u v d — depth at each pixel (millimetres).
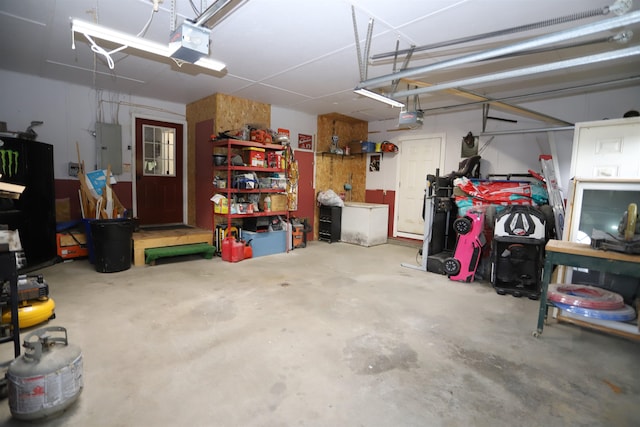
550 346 2533
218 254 5184
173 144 5863
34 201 4039
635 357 2389
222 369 2113
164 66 4086
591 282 3178
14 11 2834
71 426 1601
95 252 4086
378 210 6430
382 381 2033
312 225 6727
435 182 4602
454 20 2871
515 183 4562
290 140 6367
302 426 1649
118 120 5250
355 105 5914
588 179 2965
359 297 3488
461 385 2016
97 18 2939
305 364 2195
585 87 4055
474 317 3059
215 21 2930
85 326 2643
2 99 4316
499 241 3742
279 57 3770
